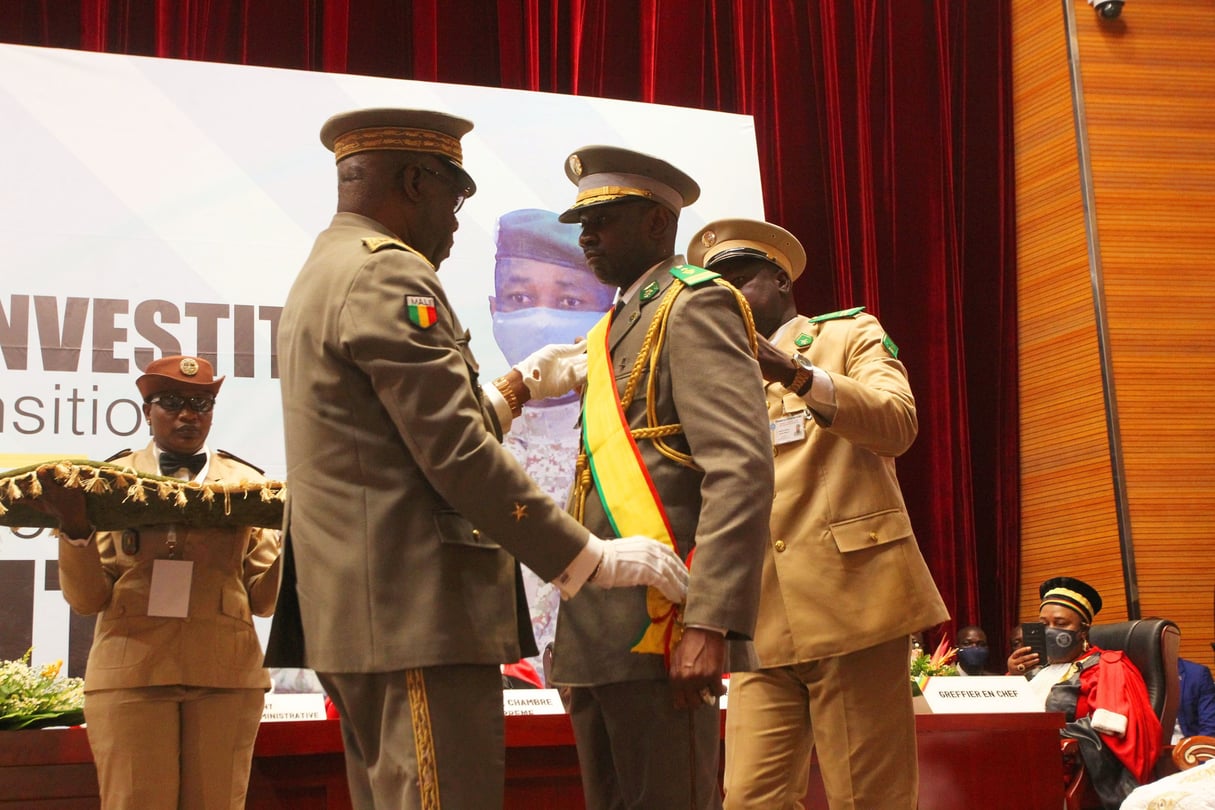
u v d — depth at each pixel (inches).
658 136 218.5
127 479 101.0
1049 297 267.3
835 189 261.1
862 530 97.0
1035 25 274.2
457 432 62.9
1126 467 251.4
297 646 68.7
